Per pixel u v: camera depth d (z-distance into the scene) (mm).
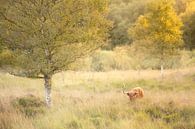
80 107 29016
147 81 52719
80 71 68250
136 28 60094
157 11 57312
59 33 29797
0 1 29562
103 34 31891
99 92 44594
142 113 26750
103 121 24844
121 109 27891
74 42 30891
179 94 35594
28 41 29656
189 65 75500
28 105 32438
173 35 57031
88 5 30234
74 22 30125
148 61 81250
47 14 29422
